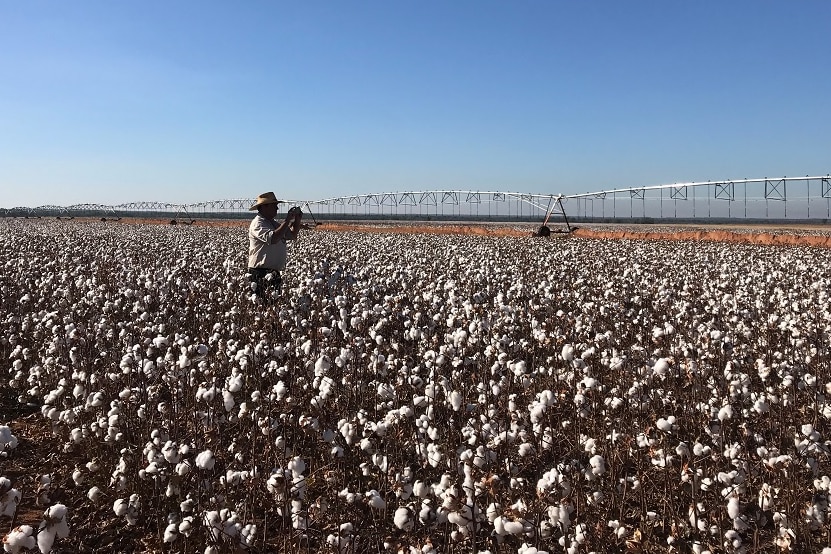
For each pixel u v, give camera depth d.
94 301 9.70
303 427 4.61
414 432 4.90
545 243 35.66
